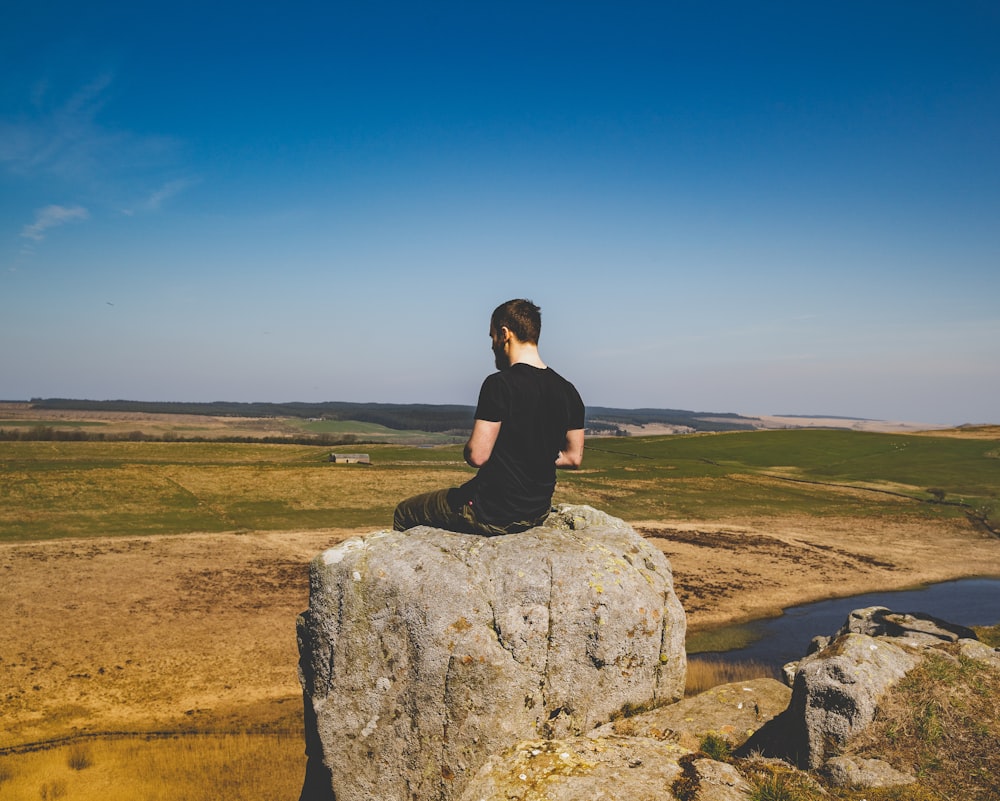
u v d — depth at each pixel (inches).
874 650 205.9
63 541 1481.3
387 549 191.6
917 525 1998.0
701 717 213.8
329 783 186.9
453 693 175.6
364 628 184.4
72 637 933.2
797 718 198.1
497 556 190.7
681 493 2390.5
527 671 181.9
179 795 539.8
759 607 1186.6
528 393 184.7
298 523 1795.0
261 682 813.2
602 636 190.2
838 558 1588.3
